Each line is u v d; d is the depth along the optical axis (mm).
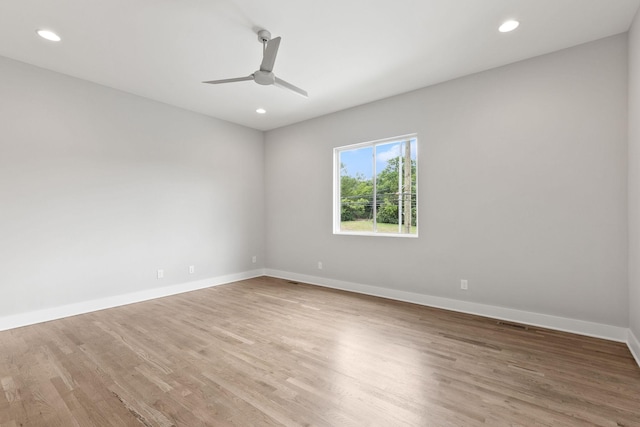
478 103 3385
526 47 2881
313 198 5027
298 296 4234
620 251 2660
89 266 3602
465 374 2131
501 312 3252
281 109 4605
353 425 1621
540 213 3027
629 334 2561
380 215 4402
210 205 4902
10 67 3088
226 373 2162
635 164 2406
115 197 3834
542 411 1726
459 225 3521
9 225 3070
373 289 4285
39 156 3260
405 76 3494
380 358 2379
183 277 4531
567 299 2898
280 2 2279
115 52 2998
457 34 2682
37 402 1834
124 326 3100
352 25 2564
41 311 3240
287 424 1631
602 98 2727
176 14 2418
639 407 1757
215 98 4164
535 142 3045
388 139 4184
